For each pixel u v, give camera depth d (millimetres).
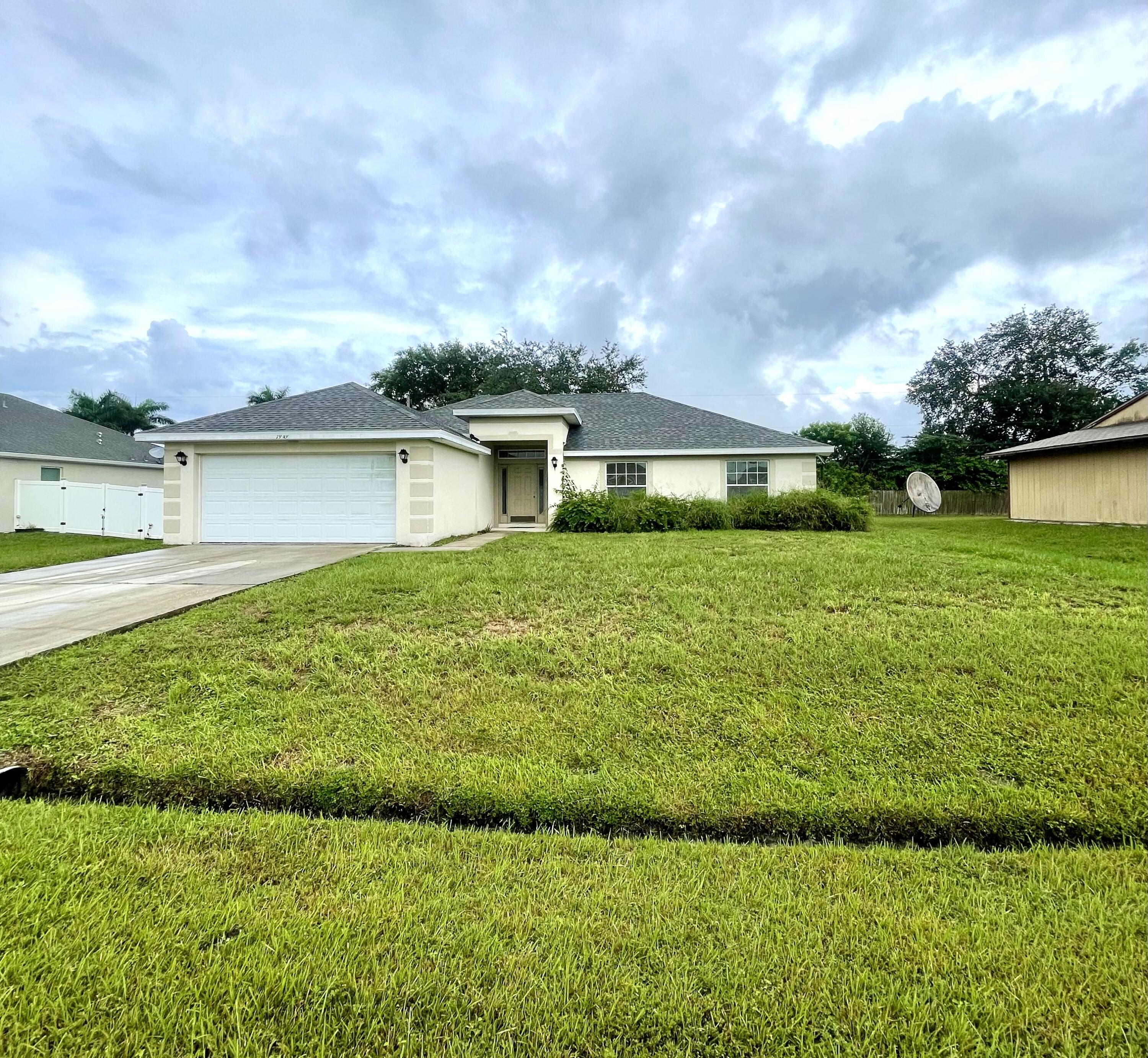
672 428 18953
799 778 3385
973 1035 1817
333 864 2648
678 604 6367
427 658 4945
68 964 2020
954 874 2650
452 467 13953
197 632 5547
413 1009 1879
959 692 4312
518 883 2545
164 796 3312
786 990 1978
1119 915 2365
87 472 21906
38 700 4164
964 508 34750
